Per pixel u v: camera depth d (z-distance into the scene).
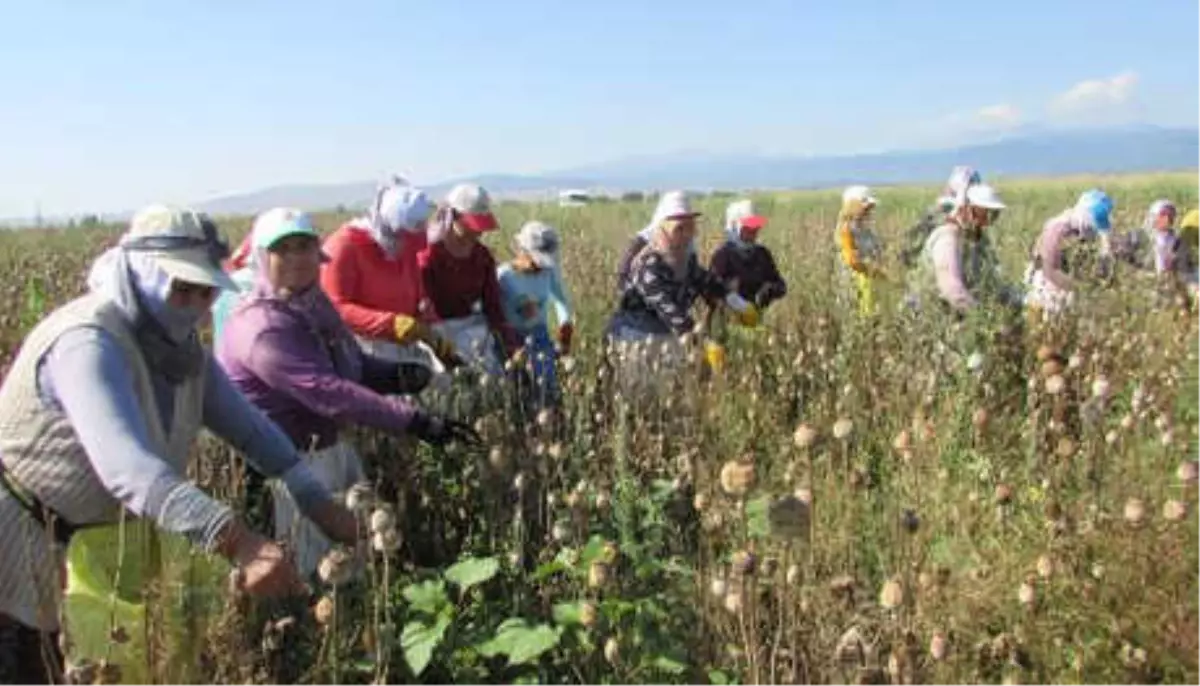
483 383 5.01
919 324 6.44
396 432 4.02
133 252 2.84
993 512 4.02
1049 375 4.97
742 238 7.83
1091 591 3.45
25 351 2.84
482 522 4.13
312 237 3.96
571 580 3.59
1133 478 4.14
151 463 2.67
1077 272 7.33
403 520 4.23
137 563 2.95
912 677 2.87
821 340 6.64
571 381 5.11
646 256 6.42
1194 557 3.54
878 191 33.50
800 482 4.30
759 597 3.29
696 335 6.18
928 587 3.28
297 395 3.94
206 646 2.96
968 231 6.75
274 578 2.71
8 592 2.89
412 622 3.33
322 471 4.12
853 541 3.82
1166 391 5.12
